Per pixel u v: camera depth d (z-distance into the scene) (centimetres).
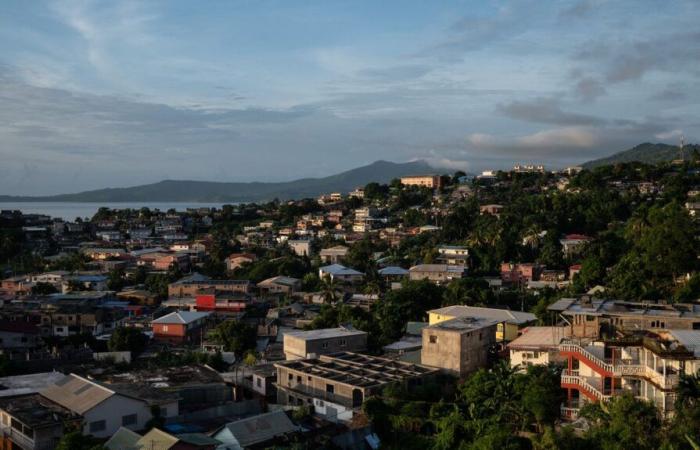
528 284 14012
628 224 14412
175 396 6556
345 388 6600
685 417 4462
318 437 5897
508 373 6041
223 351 10144
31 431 5506
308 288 16025
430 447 5634
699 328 6019
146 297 14988
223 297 13800
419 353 8150
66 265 19162
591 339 5919
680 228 9725
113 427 5969
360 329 9738
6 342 10188
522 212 19550
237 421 5878
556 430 5250
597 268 11919
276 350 9888
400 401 6306
